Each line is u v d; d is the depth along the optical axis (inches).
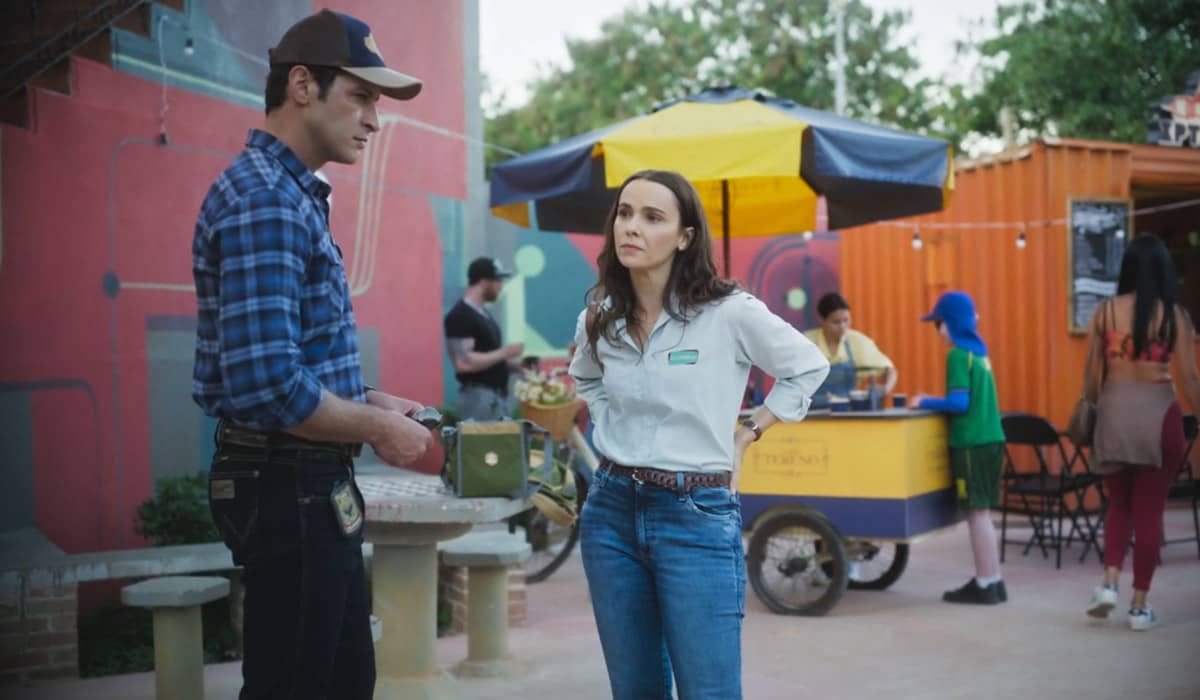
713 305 108.4
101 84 233.8
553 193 246.4
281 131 99.1
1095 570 296.4
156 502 226.8
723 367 108.0
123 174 238.1
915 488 241.3
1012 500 400.5
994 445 251.9
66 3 222.1
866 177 234.1
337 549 97.7
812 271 500.7
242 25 268.1
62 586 196.1
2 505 213.2
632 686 109.4
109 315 234.7
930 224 440.1
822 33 1039.0
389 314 320.2
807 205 316.8
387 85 99.9
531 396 274.2
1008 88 769.6
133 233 240.2
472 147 360.8
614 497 109.6
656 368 107.8
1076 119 665.0
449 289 348.5
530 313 439.2
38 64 221.1
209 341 94.2
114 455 235.5
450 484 171.5
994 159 414.0
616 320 111.0
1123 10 661.9
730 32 1055.6
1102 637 221.8
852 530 242.1
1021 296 402.3
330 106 98.5
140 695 186.1
